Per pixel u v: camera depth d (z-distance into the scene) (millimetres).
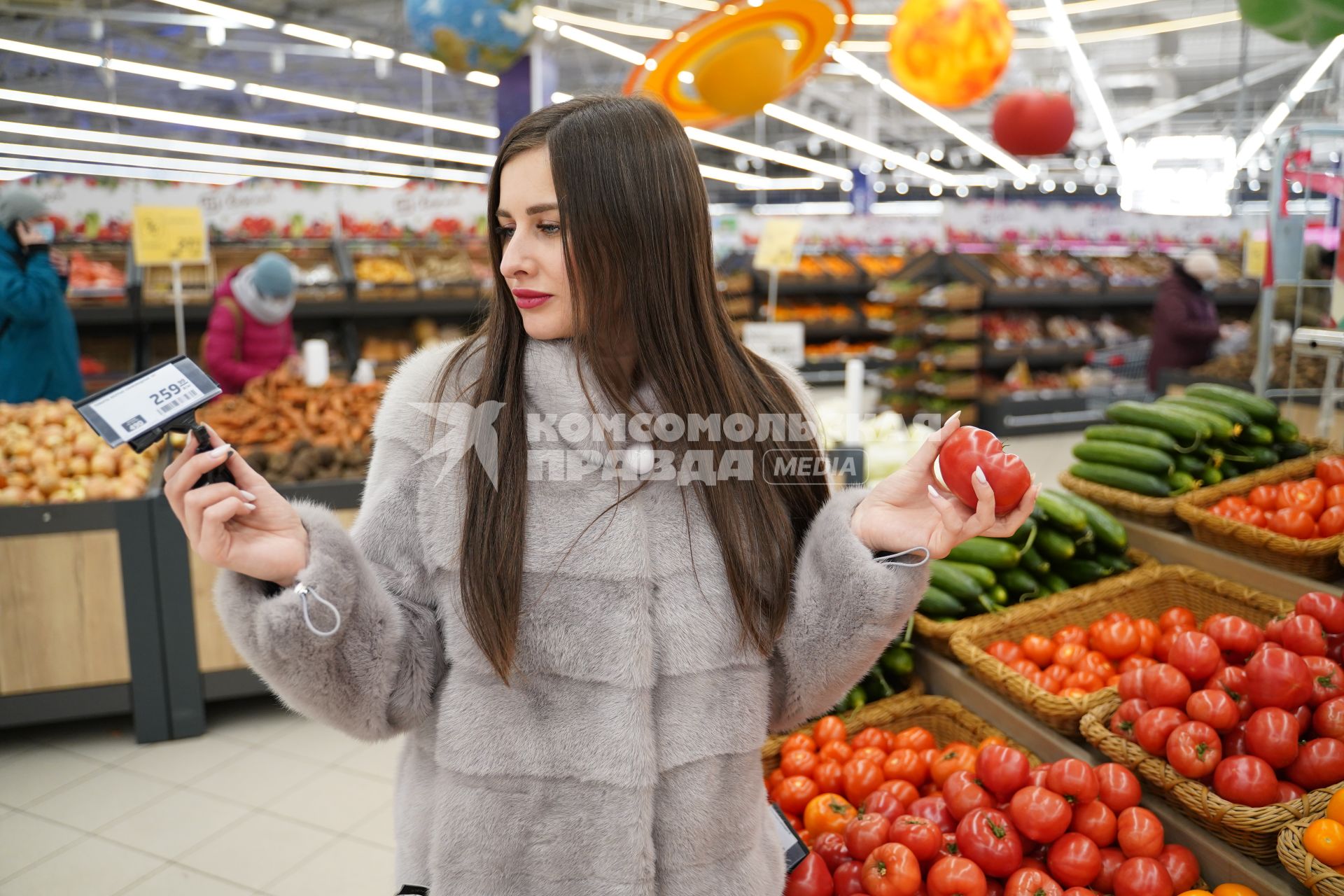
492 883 1032
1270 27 2764
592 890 1019
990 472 957
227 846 2627
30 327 4016
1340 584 2211
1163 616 2320
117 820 2758
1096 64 11969
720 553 1067
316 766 3080
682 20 10852
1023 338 8875
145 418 892
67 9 8438
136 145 10289
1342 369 3988
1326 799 1482
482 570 1014
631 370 1081
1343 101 6422
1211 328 6621
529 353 1087
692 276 1061
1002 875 1564
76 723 3406
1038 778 1653
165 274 6523
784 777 1977
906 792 1861
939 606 2316
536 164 1020
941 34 4035
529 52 5914
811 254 10977
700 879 1065
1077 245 10164
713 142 11852
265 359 4812
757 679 1094
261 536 949
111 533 3131
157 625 3205
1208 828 1587
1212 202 9750
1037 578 2479
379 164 12250
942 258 9039
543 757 1026
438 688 1089
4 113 12672
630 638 1019
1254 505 2482
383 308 7043
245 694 3330
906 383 9133
